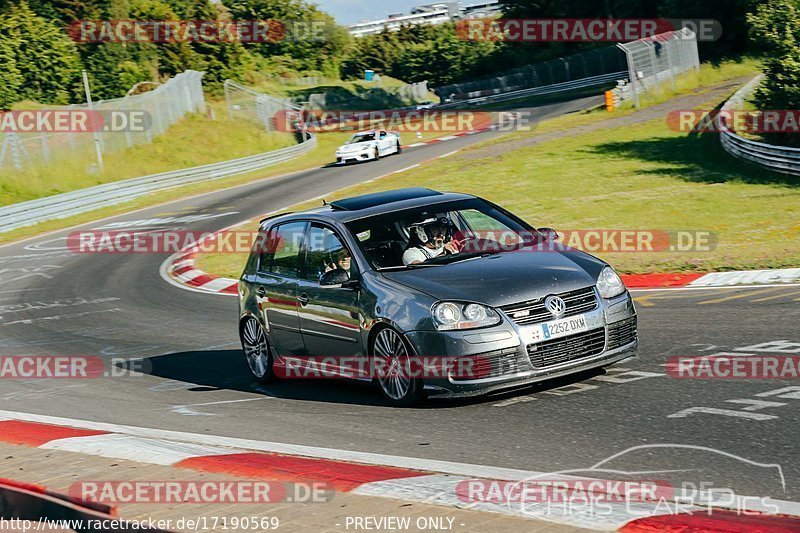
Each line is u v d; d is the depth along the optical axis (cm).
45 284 3969
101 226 6019
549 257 1511
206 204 6506
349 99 16862
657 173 5222
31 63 11825
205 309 2939
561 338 1381
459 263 1509
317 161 8850
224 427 1465
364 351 1521
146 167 8831
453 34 19438
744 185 4528
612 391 1412
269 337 1772
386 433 1316
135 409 1691
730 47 11912
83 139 8575
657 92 9888
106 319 2952
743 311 1997
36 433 1492
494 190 5156
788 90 5875
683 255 2884
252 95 11612
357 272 1540
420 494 950
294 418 1480
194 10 15362
